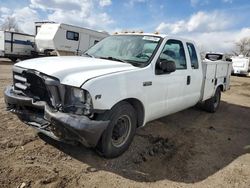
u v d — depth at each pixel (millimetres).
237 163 4531
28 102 3891
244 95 12992
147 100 4527
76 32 23062
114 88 3832
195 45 6062
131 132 4312
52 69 3756
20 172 3525
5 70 15422
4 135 4590
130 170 3920
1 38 22109
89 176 3631
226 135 5988
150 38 5074
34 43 23609
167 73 4918
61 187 3324
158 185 3623
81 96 3566
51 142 4477
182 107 5789
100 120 3686
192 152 4824
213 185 3760
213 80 7211
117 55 4926
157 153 4586
